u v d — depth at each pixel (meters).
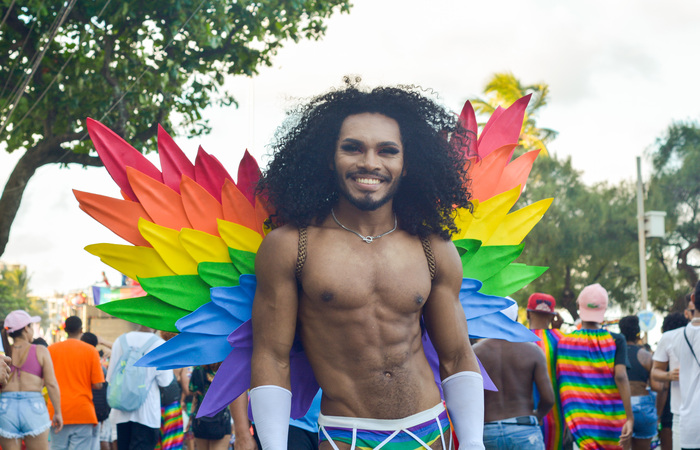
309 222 2.80
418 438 2.67
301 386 2.98
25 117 10.06
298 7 10.74
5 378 4.57
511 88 29.30
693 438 5.24
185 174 3.06
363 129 2.73
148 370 7.16
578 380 5.84
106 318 25.77
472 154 3.33
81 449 7.53
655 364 6.20
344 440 2.64
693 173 27.05
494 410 4.75
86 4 9.56
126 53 10.66
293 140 2.94
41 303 83.94
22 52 10.15
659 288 27.75
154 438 7.22
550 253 26.97
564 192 27.98
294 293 2.73
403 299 2.70
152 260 2.97
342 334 2.67
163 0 9.90
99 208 2.94
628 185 28.47
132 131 10.85
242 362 2.98
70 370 7.53
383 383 2.65
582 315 5.93
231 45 11.09
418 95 2.96
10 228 10.41
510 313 4.15
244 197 3.07
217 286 2.98
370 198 2.69
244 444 4.83
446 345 2.87
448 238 2.91
